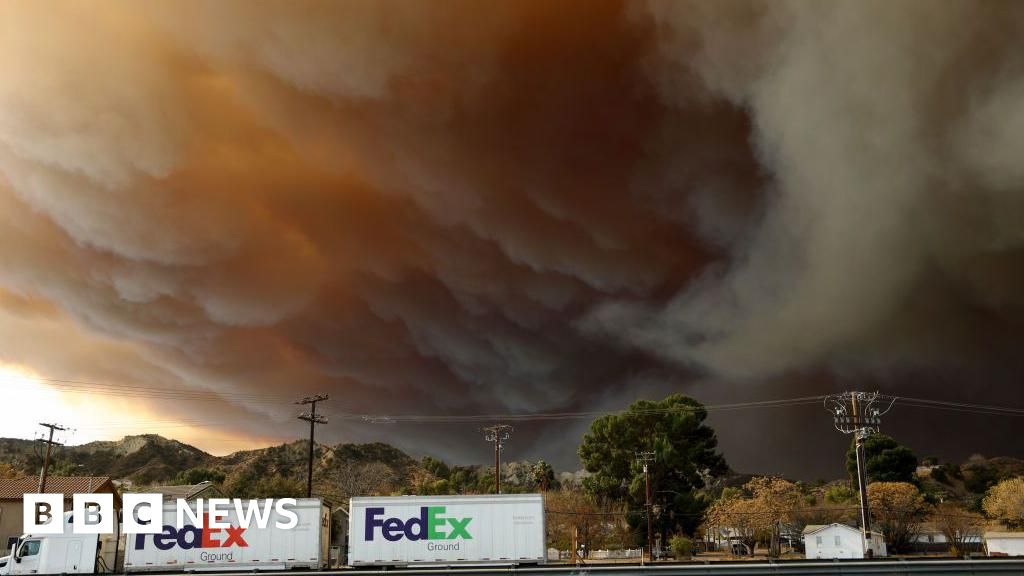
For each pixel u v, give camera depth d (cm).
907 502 7981
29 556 3625
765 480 9062
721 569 3356
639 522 8194
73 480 6519
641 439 9150
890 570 3325
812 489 12319
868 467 11031
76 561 3647
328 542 3919
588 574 3416
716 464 9069
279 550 3591
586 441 9512
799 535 8306
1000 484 8169
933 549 7888
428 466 18662
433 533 3594
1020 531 7531
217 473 14775
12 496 5944
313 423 5966
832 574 3334
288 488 12000
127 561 3559
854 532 6994
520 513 3616
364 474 18388
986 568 3309
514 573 3472
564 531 7975
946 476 13988
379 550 3581
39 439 6166
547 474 10175
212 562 3566
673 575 3366
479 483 14125
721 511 8550
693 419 9075
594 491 9081
